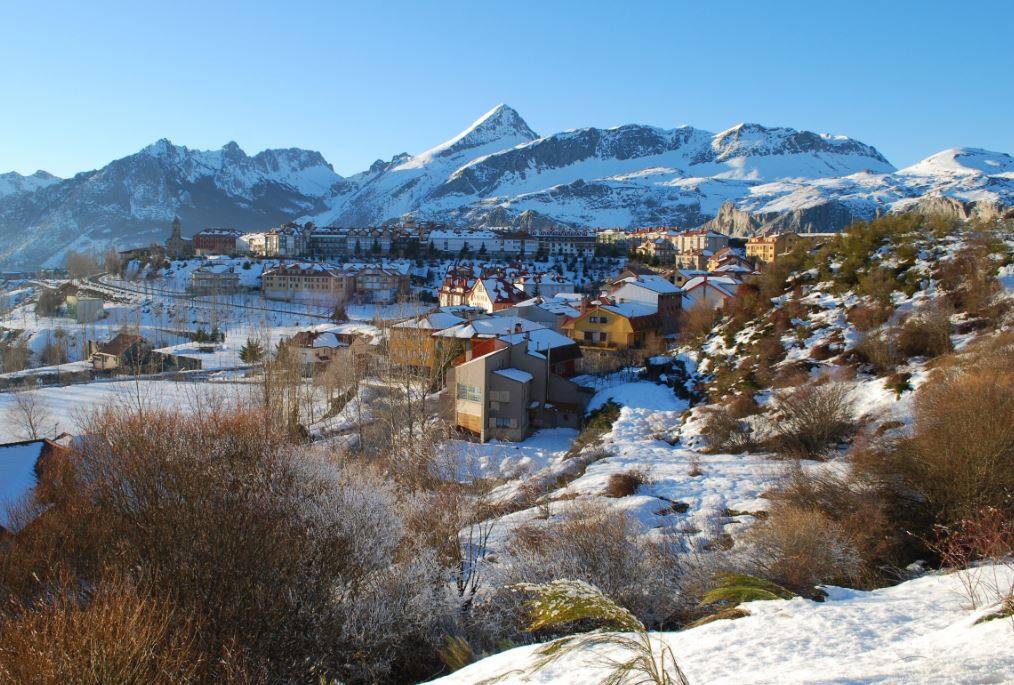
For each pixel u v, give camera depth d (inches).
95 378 3518.7
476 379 2091.5
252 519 772.0
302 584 765.3
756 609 482.3
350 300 6264.8
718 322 2439.7
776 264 2464.3
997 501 732.7
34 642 477.1
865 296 1942.7
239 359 3907.5
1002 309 1540.4
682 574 778.8
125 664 480.7
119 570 681.0
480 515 1169.4
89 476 973.8
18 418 2354.8
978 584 490.9
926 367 1437.0
